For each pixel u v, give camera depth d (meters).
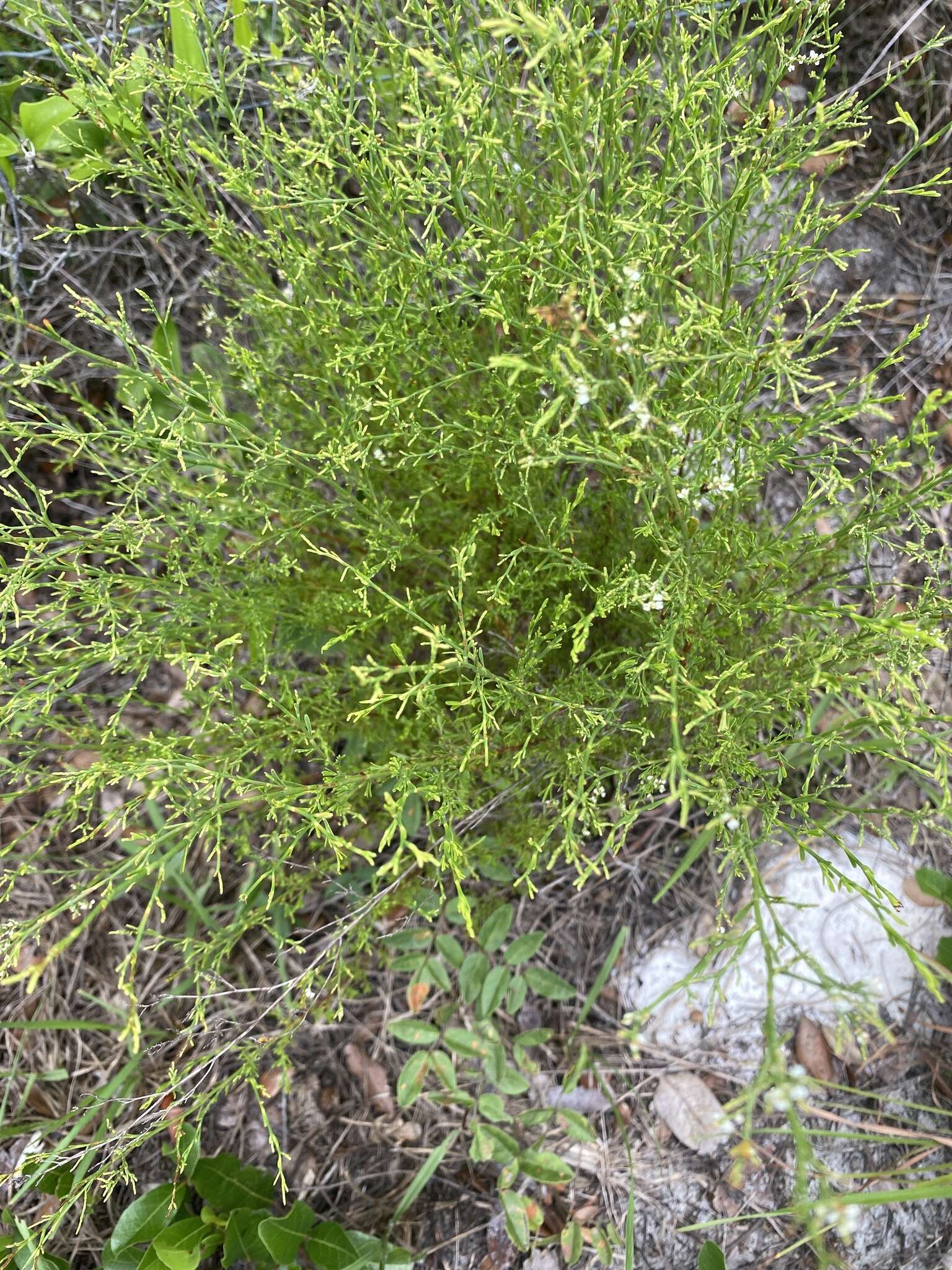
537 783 1.92
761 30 1.34
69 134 1.75
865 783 2.16
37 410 1.59
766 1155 2.00
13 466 1.58
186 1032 1.62
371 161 1.58
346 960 2.07
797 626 1.94
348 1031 2.22
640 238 1.41
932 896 2.03
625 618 1.91
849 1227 1.07
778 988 2.07
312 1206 2.08
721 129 1.48
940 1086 1.99
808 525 1.87
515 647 1.81
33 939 2.27
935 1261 1.88
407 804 2.04
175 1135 1.71
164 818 2.25
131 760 1.53
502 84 1.53
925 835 2.12
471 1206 2.05
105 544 1.79
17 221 1.99
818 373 2.43
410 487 1.97
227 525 1.90
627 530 1.82
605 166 1.45
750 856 1.35
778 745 1.58
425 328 1.71
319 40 1.60
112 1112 1.86
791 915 2.09
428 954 2.09
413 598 2.02
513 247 1.49
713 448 1.39
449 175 1.43
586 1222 2.00
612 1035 2.13
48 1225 1.78
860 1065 2.01
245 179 1.58
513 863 2.20
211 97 1.66
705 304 1.25
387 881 1.99
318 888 2.27
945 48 2.24
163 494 1.78
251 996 2.19
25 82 1.67
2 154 1.71
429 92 1.79
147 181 1.70
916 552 1.56
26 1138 2.13
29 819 2.37
